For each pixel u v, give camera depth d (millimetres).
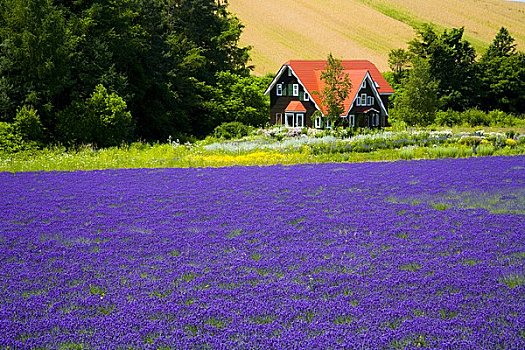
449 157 45375
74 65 61156
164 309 11703
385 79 97750
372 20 131750
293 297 12453
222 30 95562
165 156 45719
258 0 137375
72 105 56688
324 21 129500
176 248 16734
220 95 82250
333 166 39500
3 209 23188
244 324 10844
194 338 10188
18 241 17766
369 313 11305
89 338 10359
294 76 80688
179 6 90938
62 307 12109
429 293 12539
